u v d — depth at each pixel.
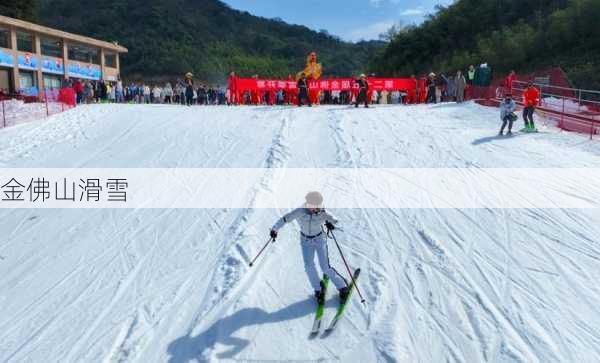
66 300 7.54
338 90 27.55
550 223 9.14
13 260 9.18
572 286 7.00
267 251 8.47
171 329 6.48
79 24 81.75
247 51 99.31
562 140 14.96
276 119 19.00
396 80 27.47
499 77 44.91
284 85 27.42
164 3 95.31
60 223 10.80
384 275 7.45
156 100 32.50
